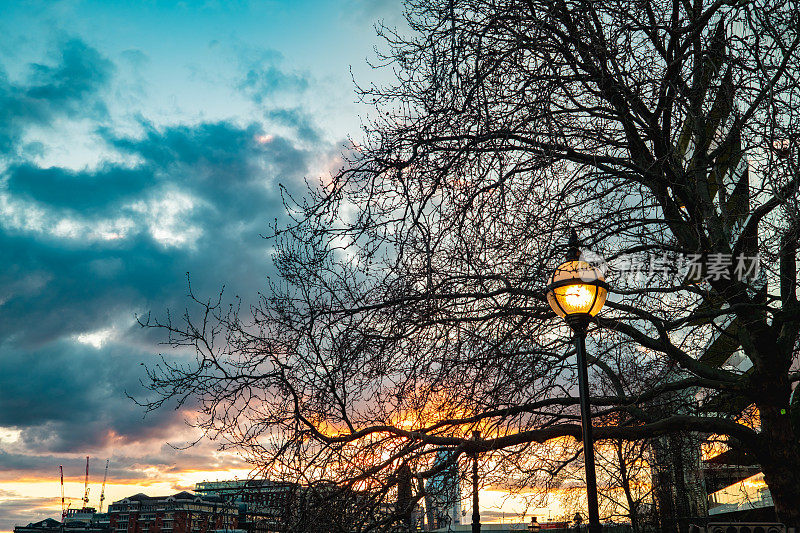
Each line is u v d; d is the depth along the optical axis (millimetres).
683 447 16281
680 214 10438
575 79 9617
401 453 10086
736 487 23109
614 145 10102
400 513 10195
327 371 10188
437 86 9258
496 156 9492
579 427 9945
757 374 9945
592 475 7945
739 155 9484
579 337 8352
